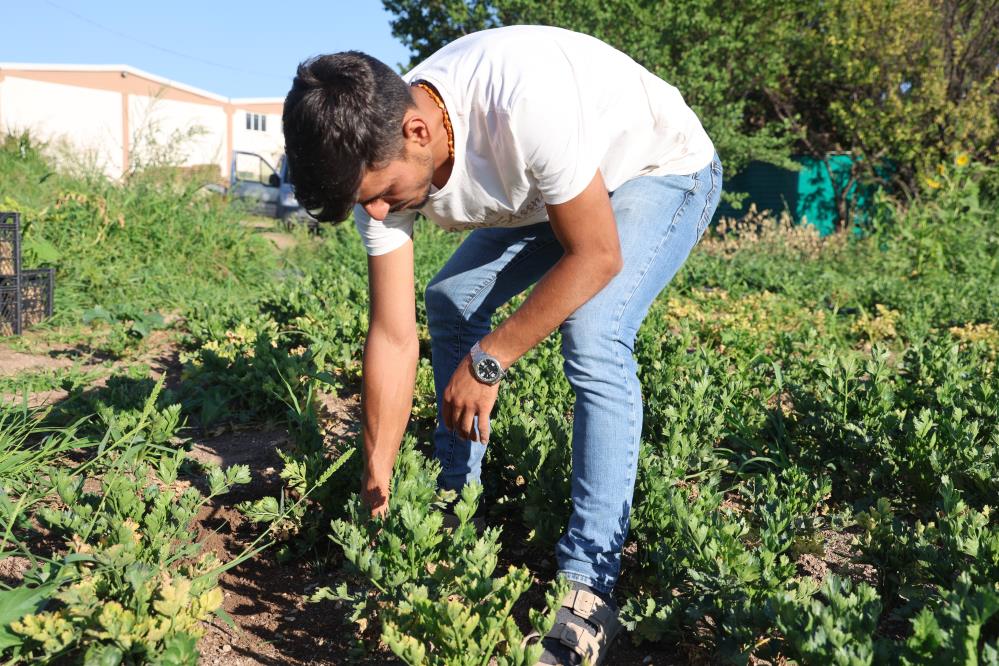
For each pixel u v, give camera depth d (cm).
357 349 455
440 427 258
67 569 210
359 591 216
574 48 200
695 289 858
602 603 202
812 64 1758
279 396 343
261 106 3712
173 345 550
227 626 218
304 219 1258
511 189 194
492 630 176
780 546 221
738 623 196
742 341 519
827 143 1864
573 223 181
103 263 751
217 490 258
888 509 253
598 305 204
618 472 207
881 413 339
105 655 173
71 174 1005
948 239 1046
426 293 256
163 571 217
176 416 312
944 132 1564
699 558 213
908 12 1595
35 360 489
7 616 185
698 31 1658
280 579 245
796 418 368
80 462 301
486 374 196
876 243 1243
